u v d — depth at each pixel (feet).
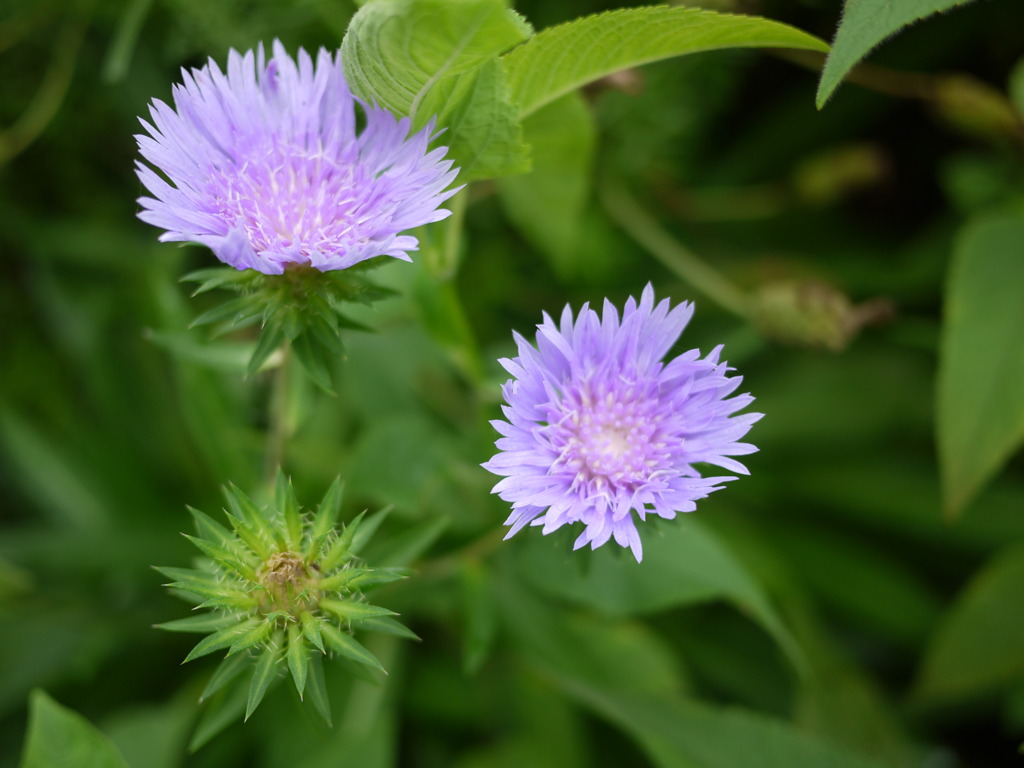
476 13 1.21
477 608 1.59
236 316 1.34
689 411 1.32
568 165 1.67
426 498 1.66
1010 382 1.67
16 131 1.89
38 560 1.82
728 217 2.15
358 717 1.72
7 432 1.91
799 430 1.93
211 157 1.32
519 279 2.08
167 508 1.95
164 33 1.90
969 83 1.82
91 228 2.03
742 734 1.62
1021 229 1.70
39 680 1.82
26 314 2.04
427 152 1.33
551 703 1.82
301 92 1.34
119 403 1.95
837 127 2.09
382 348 1.84
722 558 1.54
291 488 1.33
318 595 1.31
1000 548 1.84
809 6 1.83
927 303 2.00
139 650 1.88
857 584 1.89
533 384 1.31
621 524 1.29
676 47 1.34
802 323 1.77
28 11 1.86
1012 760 1.85
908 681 1.92
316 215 1.32
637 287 2.10
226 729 1.79
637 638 1.76
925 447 1.93
